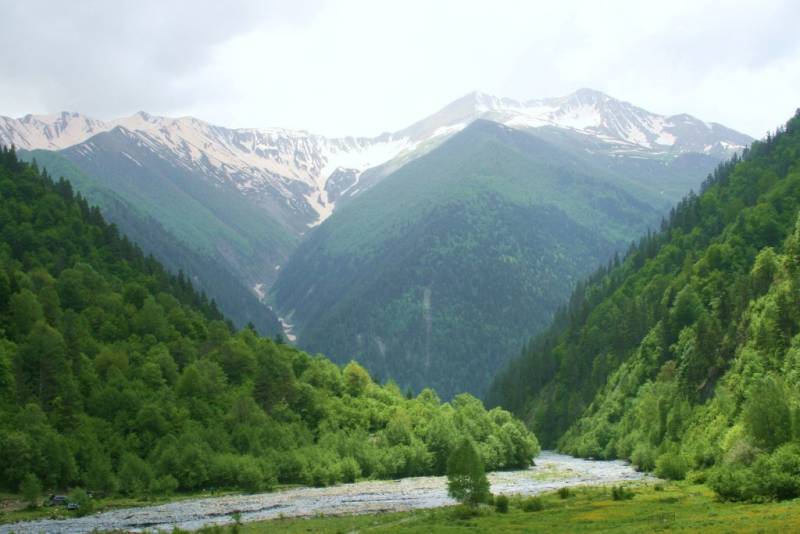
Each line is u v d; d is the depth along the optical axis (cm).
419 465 19450
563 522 9956
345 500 14375
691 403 18100
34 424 15250
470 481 11912
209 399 19362
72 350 18600
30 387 17050
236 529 10425
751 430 12106
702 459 14850
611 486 14388
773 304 16288
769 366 15412
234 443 17738
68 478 14712
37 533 10969
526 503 11756
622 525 9269
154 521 12088
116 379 18025
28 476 13488
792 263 18012
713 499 11031
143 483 15188
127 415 17225
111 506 13838
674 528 8400
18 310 19000
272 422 19188
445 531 9725
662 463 15275
